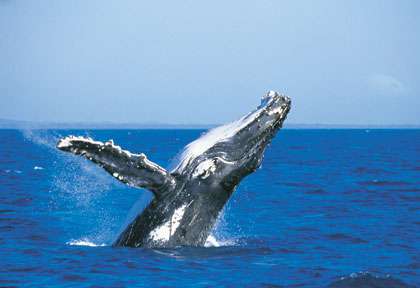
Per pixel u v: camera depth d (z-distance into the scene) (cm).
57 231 7731
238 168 6047
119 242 6284
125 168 5666
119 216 9825
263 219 9256
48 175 18338
